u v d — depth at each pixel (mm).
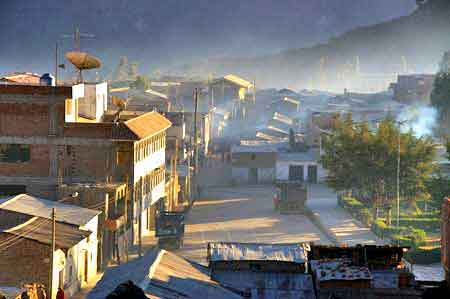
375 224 124562
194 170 173875
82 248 90875
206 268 72312
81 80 137250
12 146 117875
